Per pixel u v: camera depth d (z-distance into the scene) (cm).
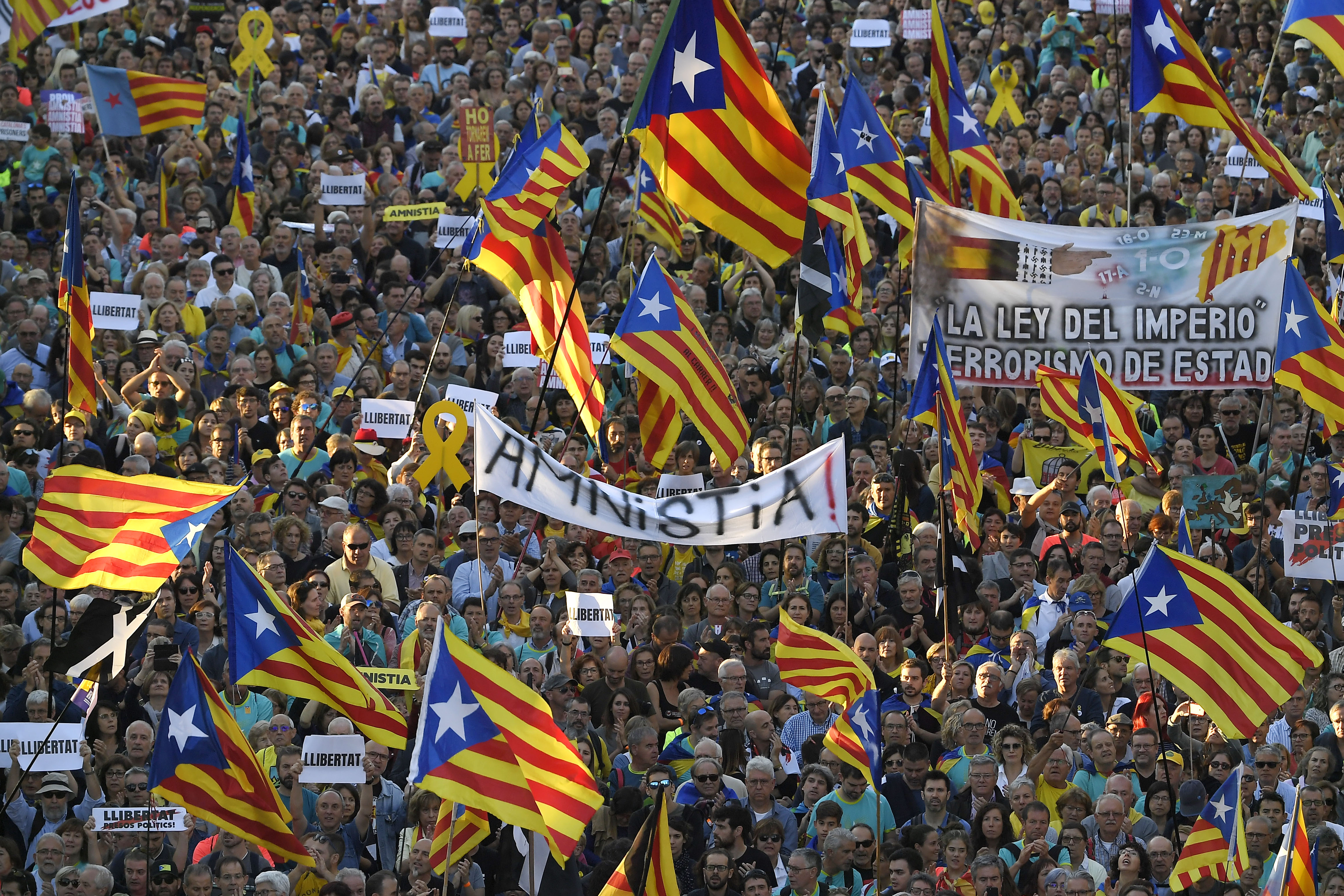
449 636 4156
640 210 7594
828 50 9956
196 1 10575
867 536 6462
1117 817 5091
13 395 7031
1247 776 5394
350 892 4544
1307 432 6662
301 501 6312
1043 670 5897
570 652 5622
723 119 4641
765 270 8269
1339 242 7162
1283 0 10688
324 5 10894
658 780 5119
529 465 4678
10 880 4575
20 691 5344
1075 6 10381
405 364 7094
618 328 5834
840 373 7388
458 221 7844
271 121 9106
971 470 5784
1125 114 9944
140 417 6750
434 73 10150
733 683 5438
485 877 4903
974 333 6394
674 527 4719
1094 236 6362
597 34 10319
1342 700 5591
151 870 4688
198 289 7706
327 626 5741
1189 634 5028
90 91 9012
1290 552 5884
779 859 5028
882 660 5809
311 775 4822
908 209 6738
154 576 4662
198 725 4294
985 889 4775
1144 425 7506
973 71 9981
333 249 8188
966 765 5316
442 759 4100
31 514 6234
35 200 8612
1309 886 4391
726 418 5944
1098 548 6247
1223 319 6362
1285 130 9831
